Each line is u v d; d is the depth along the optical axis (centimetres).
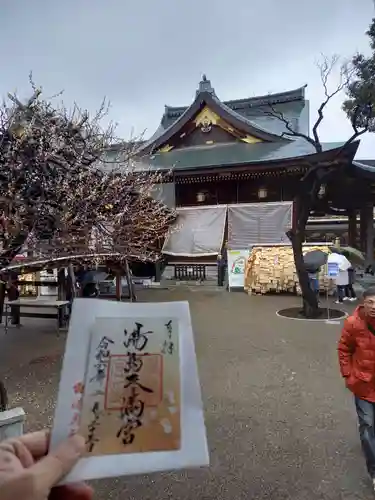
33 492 75
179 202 1881
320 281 1170
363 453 317
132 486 290
